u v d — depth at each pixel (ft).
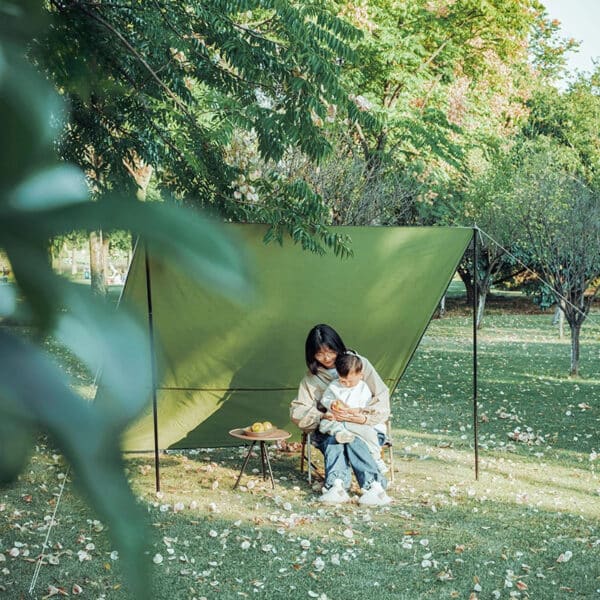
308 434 25.52
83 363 0.70
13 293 0.69
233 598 15.67
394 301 24.81
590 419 34.17
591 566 17.53
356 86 49.93
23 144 0.69
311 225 20.99
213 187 20.72
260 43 20.34
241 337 24.11
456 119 57.47
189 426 26.05
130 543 0.69
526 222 48.34
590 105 83.46
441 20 55.88
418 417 34.19
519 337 70.33
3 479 0.67
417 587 16.38
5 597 15.47
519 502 22.13
